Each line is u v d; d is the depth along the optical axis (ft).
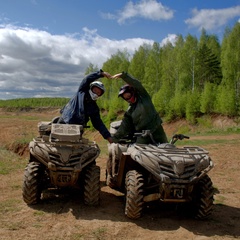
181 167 20.07
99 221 20.85
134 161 22.99
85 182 23.35
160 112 183.42
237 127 110.32
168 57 209.36
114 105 199.93
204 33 226.58
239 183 32.86
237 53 161.79
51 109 427.74
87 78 24.59
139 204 20.58
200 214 21.34
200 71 194.80
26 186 22.91
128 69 239.09
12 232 18.80
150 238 18.71
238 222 21.86
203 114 157.28
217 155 49.29
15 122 219.20
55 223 20.38
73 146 22.97
